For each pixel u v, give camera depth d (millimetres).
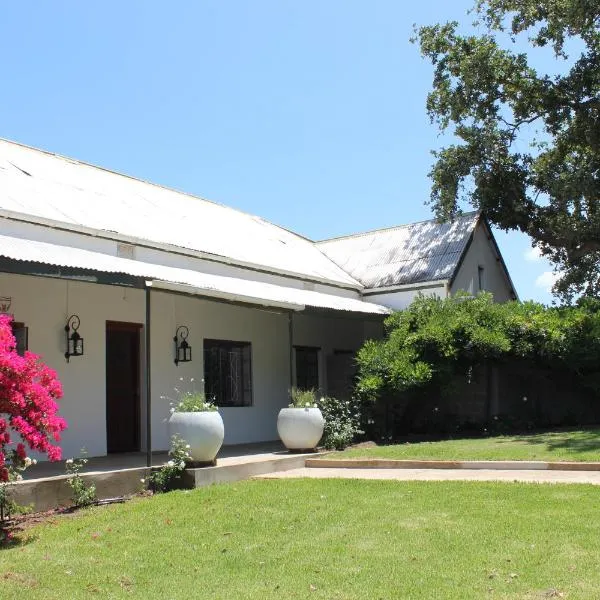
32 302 12641
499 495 8992
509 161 23891
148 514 8820
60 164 16750
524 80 22672
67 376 13078
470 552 6535
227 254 16062
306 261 20000
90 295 13703
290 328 14805
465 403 18828
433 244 21469
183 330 15844
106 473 10117
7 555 6988
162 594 5738
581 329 17203
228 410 16906
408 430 19000
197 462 11375
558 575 5758
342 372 20172
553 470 11164
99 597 5703
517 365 18516
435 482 10250
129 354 14836
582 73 22109
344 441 14852
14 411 7457
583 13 20031
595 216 23688
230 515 8609
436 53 23234
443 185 22969
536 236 25062
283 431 13891
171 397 15336
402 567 6188
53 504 9336
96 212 14242
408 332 17781
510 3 22594
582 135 22766
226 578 6125
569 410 19562
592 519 7496
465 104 22766
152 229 15023
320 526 7855
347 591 5621
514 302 19125
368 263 21766
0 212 11258
